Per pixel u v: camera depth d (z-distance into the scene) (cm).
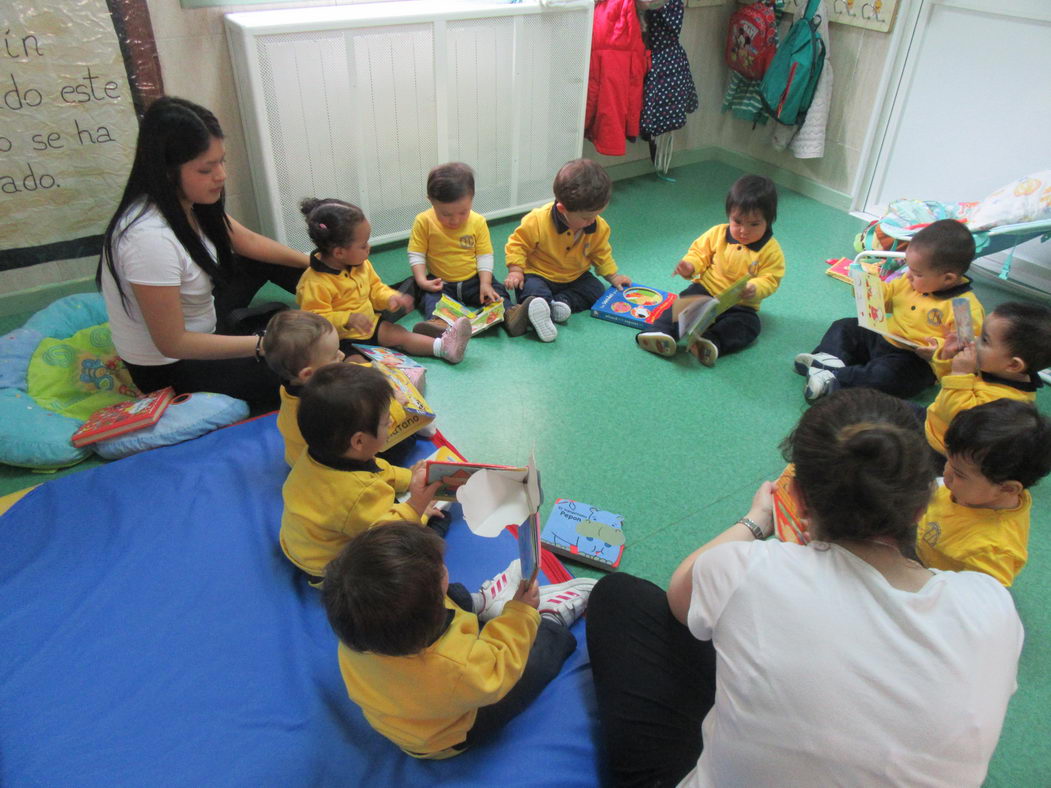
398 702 112
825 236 336
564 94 316
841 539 92
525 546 124
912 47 313
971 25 292
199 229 199
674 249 321
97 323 230
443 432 211
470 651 112
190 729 131
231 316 225
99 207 255
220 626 150
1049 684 150
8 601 153
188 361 203
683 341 250
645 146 389
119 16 230
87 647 145
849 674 81
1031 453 128
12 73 222
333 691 138
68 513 173
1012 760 137
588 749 129
